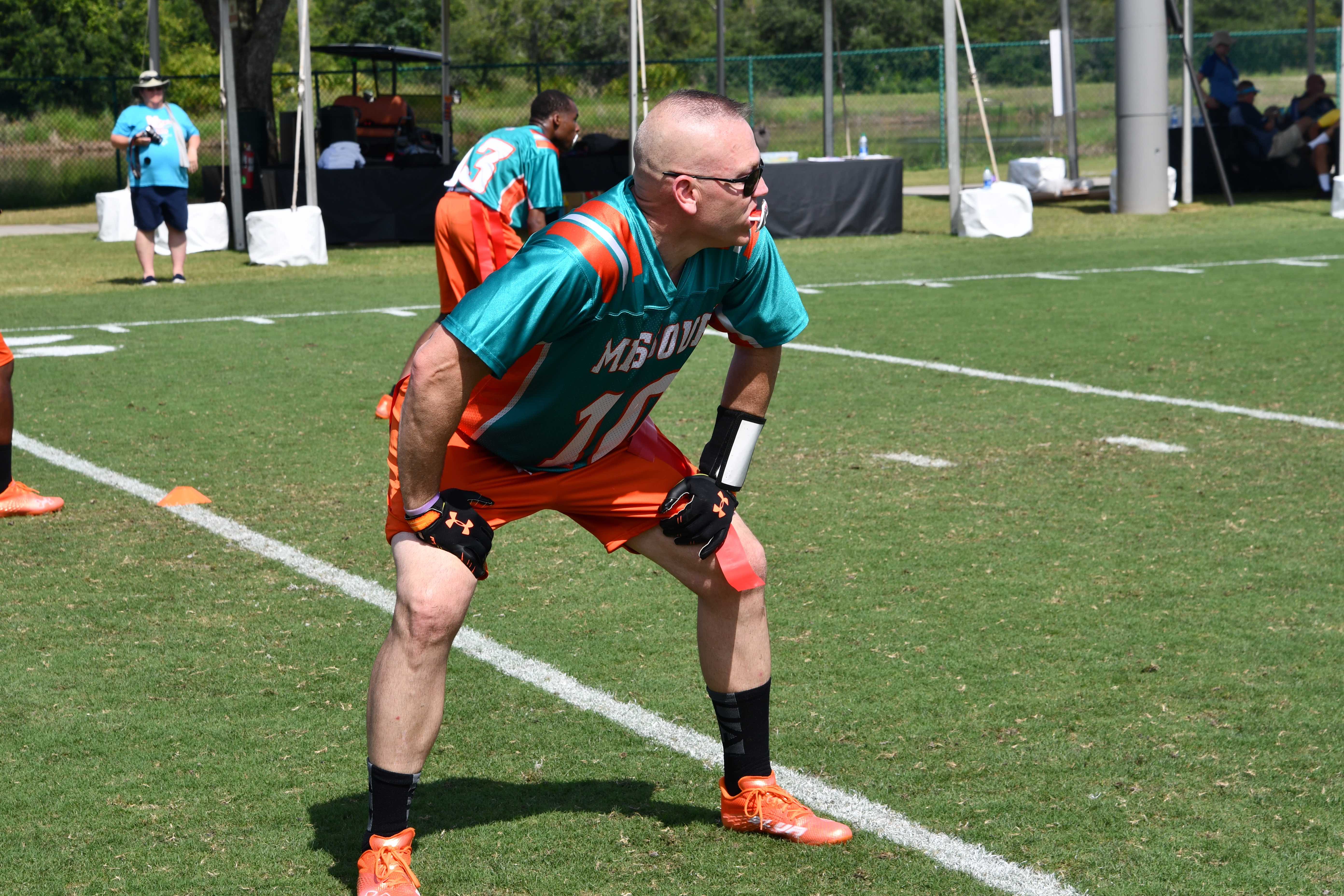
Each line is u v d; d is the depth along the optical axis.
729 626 3.68
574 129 9.16
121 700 4.77
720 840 3.75
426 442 3.15
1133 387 10.28
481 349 3.02
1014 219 22.12
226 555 6.49
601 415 3.42
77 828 3.84
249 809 3.95
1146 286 15.90
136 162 17.77
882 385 10.59
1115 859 3.58
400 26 60.56
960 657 5.06
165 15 56.88
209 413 9.91
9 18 48.41
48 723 4.57
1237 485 7.46
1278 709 4.53
